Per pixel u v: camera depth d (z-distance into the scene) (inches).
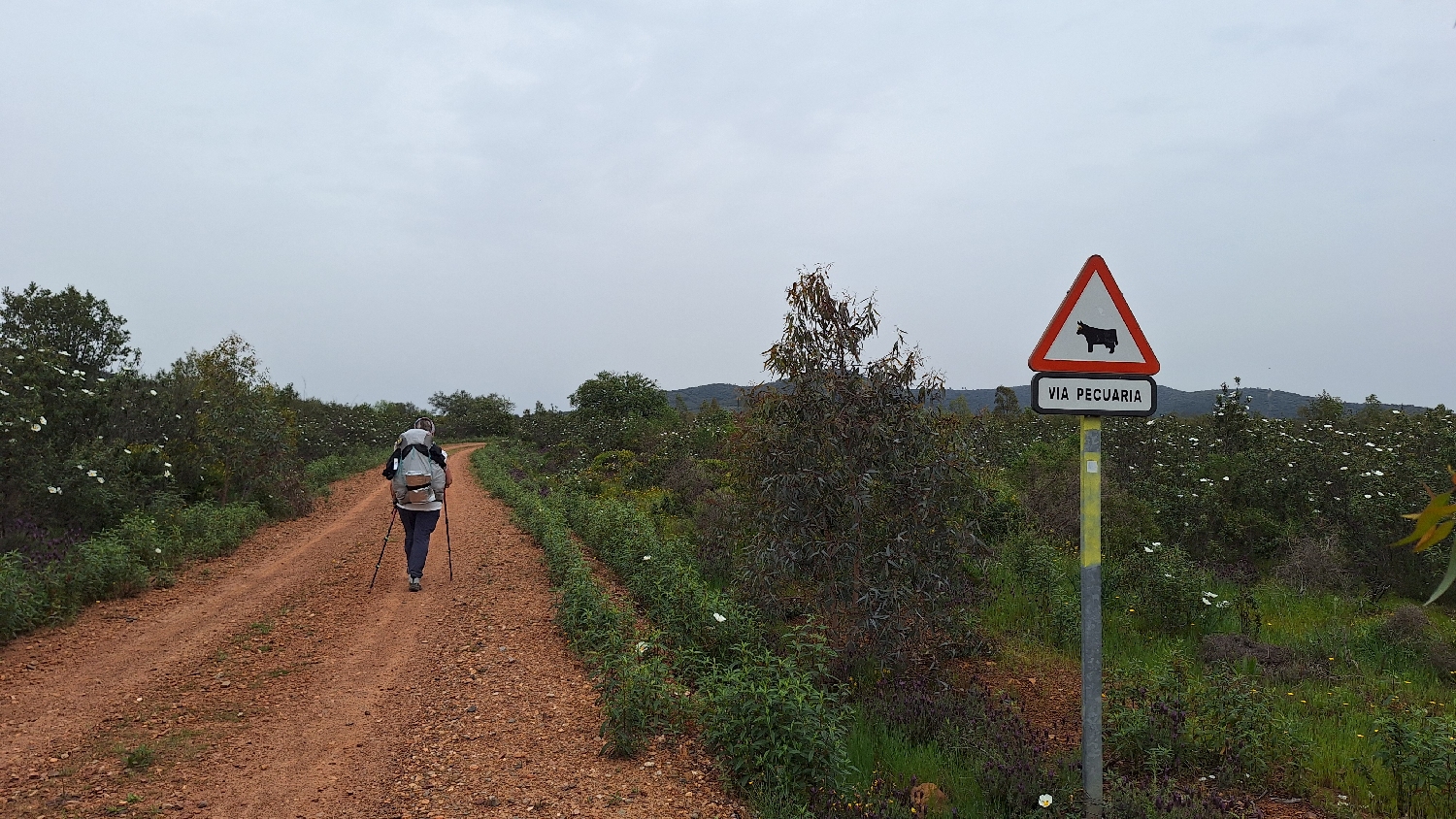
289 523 569.3
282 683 224.1
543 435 1686.8
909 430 251.1
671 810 153.6
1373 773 194.5
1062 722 227.6
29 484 386.0
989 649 291.0
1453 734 189.8
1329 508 426.6
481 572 383.2
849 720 207.8
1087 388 155.9
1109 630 318.3
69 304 665.0
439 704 208.5
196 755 174.7
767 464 255.3
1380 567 378.9
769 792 158.6
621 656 196.5
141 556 361.4
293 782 162.6
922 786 176.6
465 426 2513.5
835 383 250.7
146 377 579.8
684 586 279.0
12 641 254.4
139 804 150.5
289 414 705.6
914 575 252.1
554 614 298.5
